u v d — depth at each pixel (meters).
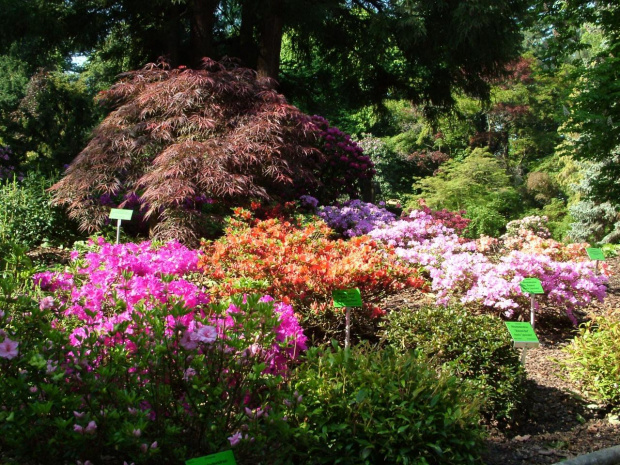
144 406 2.44
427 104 15.21
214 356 2.48
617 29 10.28
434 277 5.64
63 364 2.34
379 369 3.00
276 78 11.58
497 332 3.91
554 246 7.40
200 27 11.41
